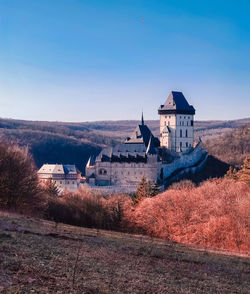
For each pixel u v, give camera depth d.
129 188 163.88
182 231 73.12
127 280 28.28
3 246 31.03
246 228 67.56
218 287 30.89
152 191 107.25
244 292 30.45
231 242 65.81
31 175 69.88
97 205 80.69
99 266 30.69
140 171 184.62
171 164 197.75
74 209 77.62
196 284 30.75
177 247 48.97
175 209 77.25
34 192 69.88
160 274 32.06
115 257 35.34
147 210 77.94
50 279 25.08
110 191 153.12
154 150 186.88
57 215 75.06
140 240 49.34
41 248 32.78
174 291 27.64
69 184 193.38
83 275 27.38
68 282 25.08
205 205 76.94
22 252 30.23
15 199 65.25
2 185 63.91
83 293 23.59
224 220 68.81
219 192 88.44
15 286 22.64
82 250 35.34
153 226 76.06
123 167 186.75
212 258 43.16
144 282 28.55
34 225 44.84
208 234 67.88
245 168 119.38
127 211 80.81
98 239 43.34
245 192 91.81
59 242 36.81
